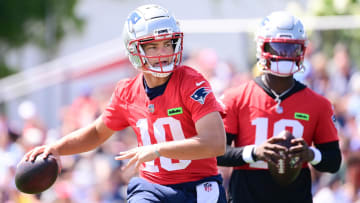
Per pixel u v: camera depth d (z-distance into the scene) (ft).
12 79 149.38
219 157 60.95
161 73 50.70
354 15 138.92
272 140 58.13
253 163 61.05
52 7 184.14
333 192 97.14
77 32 188.85
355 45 133.39
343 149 102.47
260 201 61.00
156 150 48.03
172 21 51.52
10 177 117.29
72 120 130.82
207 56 135.44
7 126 126.93
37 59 200.44
